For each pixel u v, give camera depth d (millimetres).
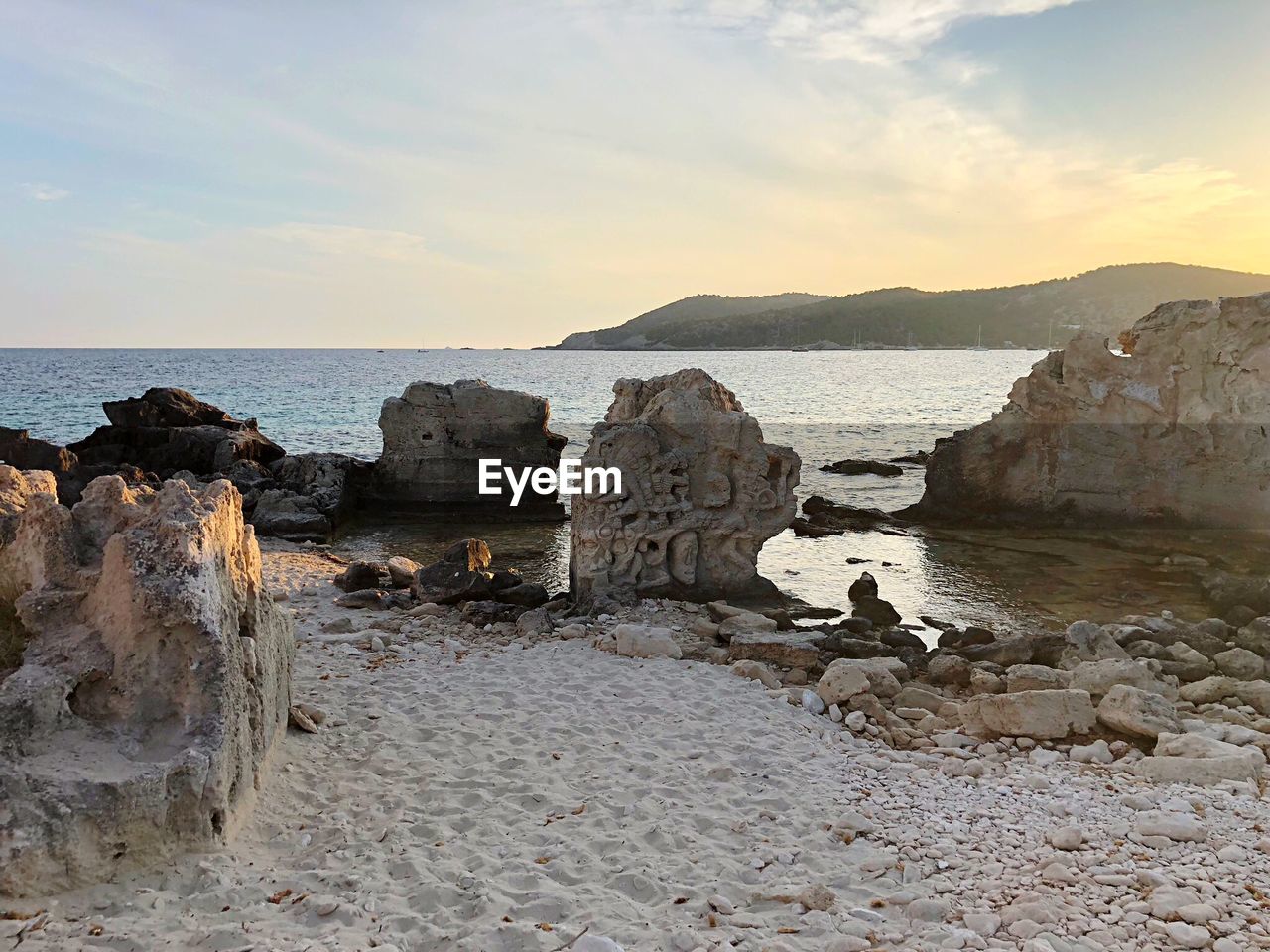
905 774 7629
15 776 4980
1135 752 8023
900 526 21938
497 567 17797
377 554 18781
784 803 6875
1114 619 14047
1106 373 21109
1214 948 4887
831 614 13961
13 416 47219
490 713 8586
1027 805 6906
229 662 5906
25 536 6133
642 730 8305
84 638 5707
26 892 4824
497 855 5938
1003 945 4988
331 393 68188
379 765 7262
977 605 14883
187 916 4938
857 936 5074
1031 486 21797
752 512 14375
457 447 23969
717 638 11797
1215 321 20109
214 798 5551
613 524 13781
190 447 24984
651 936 5000
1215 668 10539
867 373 103688
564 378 99562
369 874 5555
